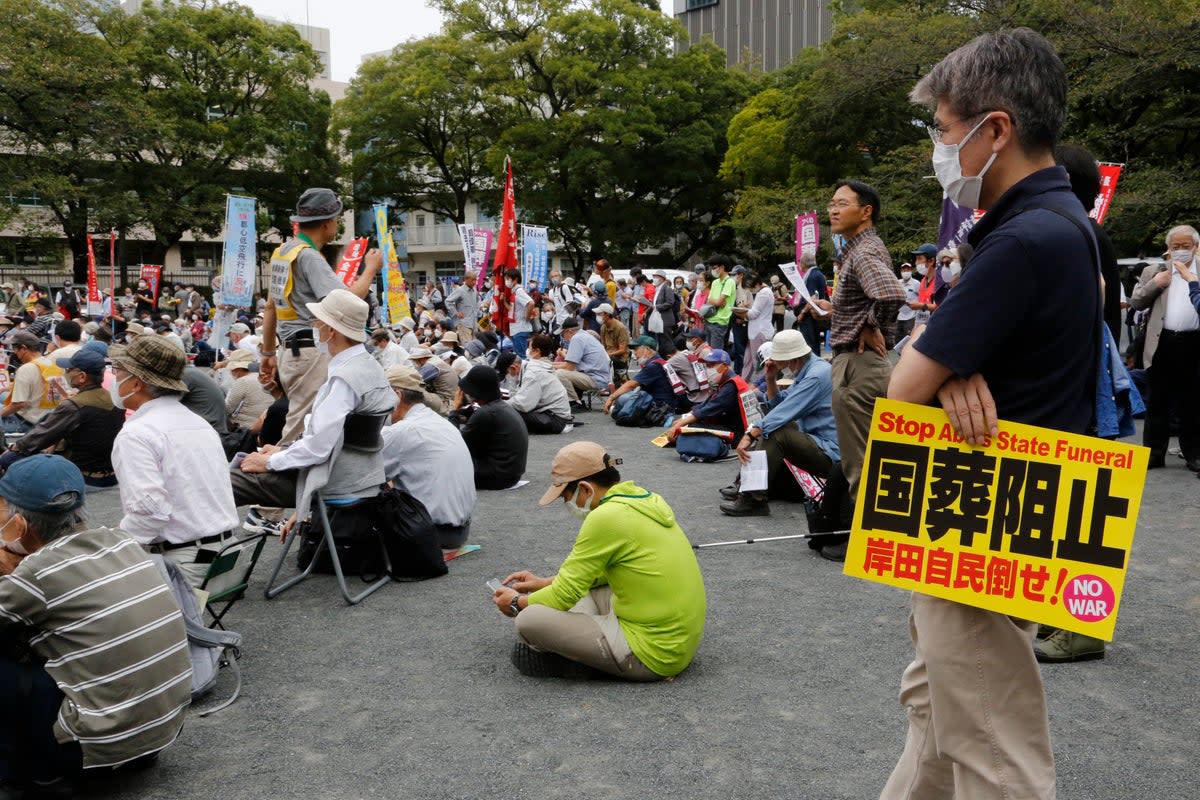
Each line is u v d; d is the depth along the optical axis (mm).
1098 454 1910
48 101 31734
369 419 5305
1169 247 7371
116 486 8242
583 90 37156
